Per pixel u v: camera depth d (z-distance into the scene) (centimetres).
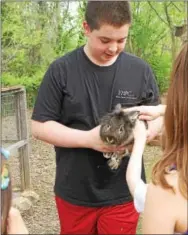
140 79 279
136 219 284
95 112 271
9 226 195
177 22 1024
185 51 182
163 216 172
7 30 954
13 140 531
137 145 250
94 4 256
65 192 277
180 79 180
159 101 294
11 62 1001
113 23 251
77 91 269
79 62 271
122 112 266
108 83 272
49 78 272
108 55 263
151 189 178
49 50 1075
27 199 494
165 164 180
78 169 273
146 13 1096
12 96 526
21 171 542
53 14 1090
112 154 268
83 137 263
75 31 1117
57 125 270
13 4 956
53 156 670
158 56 1101
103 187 274
